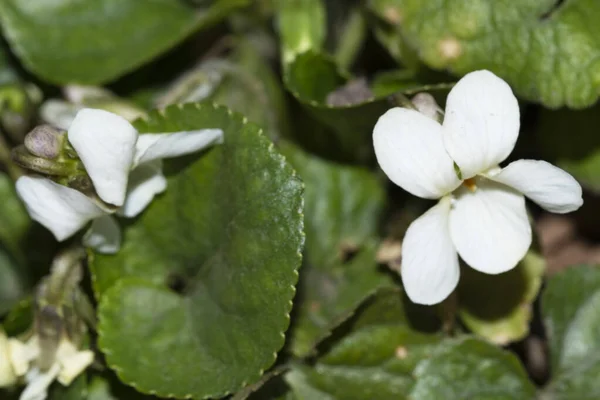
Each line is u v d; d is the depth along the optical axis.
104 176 0.20
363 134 0.23
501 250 0.20
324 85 0.22
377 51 0.24
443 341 0.22
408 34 0.22
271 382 0.21
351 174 0.23
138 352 0.21
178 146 0.20
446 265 0.20
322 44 0.24
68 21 0.23
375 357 0.22
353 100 0.22
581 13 0.21
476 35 0.22
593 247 0.24
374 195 0.23
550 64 0.21
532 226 0.21
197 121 0.21
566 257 0.24
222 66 0.24
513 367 0.22
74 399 0.21
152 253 0.22
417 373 0.22
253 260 0.20
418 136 0.20
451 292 0.21
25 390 0.21
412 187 0.20
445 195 0.20
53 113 0.23
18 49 0.23
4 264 0.24
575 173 0.23
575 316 0.22
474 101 0.20
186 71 0.24
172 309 0.21
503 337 0.22
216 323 0.21
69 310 0.21
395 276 0.22
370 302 0.21
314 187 0.23
